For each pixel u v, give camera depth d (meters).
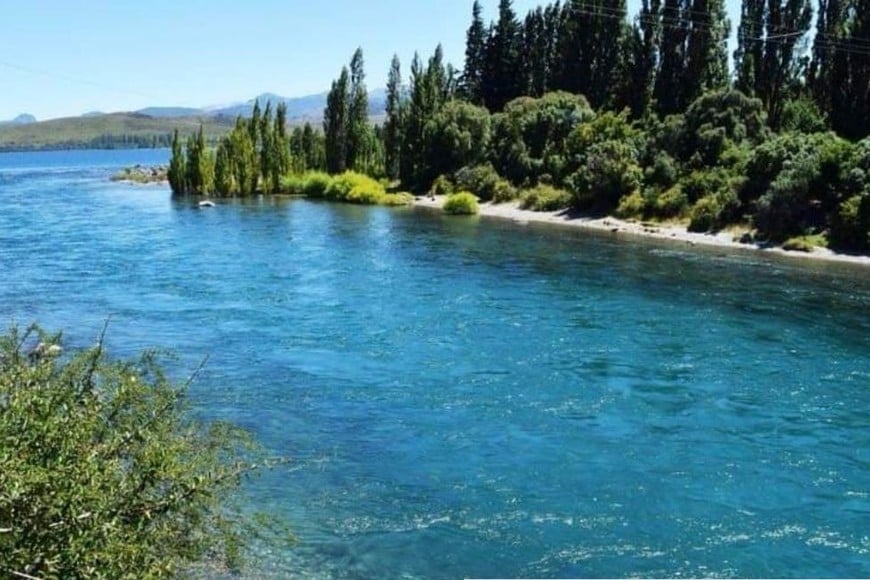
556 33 92.56
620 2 82.06
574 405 18.92
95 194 92.00
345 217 65.06
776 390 20.28
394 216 66.50
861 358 23.34
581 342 24.88
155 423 7.85
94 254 42.53
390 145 96.19
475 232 54.97
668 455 15.94
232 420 17.30
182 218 63.19
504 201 73.00
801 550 12.18
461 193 70.00
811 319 28.45
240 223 59.53
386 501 13.66
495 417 18.00
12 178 136.12
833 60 62.09
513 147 76.25
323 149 102.75
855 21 60.00
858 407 19.02
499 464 15.38
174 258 41.50
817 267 40.84
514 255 43.97
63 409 7.18
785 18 67.06
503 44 96.88
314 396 19.22
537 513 13.34
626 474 15.01
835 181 48.09
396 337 25.20
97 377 8.38
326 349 23.66
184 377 20.36
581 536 12.55
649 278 36.88
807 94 65.94
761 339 25.56
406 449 16.05
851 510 13.57
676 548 12.20
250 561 11.22
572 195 65.44
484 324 27.14
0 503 5.73
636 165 62.53
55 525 5.97
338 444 16.19
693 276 37.59
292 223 59.94
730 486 14.51
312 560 11.53
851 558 11.95
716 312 29.47
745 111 60.69
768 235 48.88
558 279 36.34
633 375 21.44
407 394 19.52
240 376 20.69
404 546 12.10
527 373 21.47
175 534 7.64
